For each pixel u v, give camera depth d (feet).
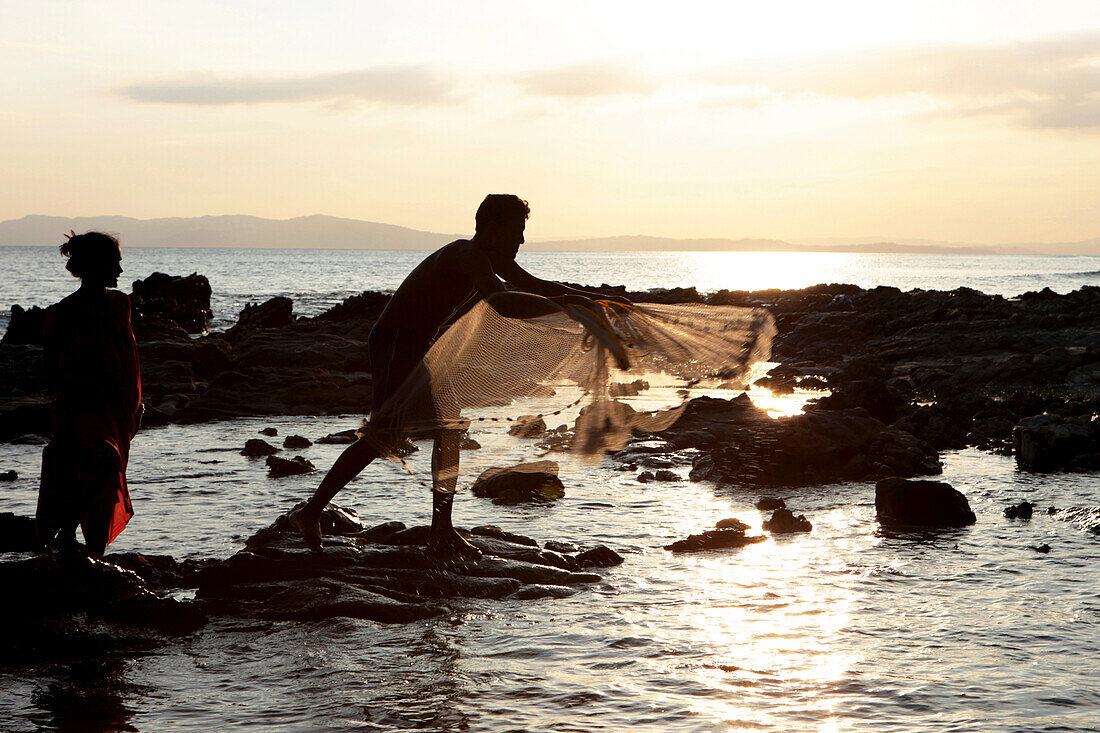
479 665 13.96
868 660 14.01
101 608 15.88
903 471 31.19
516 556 19.66
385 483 30.53
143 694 12.97
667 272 524.93
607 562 20.10
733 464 30.99
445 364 15.44
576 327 15.46
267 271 449.48
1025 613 16.33
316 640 15.16
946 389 53.62
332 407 53.36
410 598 17.03
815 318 94.68
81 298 17.17
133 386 17.49
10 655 14.34
